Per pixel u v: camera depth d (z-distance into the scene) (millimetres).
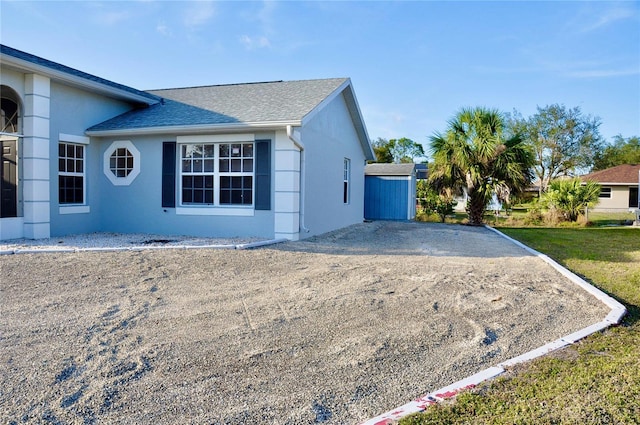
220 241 10414
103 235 11602
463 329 4762
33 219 10500
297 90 13898
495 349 4223
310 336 4477
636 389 3242
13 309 5098
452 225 18297
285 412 3010
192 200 11852
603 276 7656
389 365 3814
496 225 21078
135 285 6309
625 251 10945
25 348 4004
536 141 44125
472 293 6270
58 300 5488
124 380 3436
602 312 5438
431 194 22172
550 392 3213
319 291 6242
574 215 21938
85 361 3762
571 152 43406
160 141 11898
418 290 6379
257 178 11164
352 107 16234
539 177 44156
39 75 10531
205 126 10953
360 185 19328
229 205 11516
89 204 12273
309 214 12250
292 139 10633
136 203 12227
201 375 3559
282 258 8680
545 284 6906
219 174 11602
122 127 11852
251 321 4918
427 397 3188
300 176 11461
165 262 7793
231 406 3078
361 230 15250
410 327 4793
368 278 7109
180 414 2957
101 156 12508
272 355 3984
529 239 13773
